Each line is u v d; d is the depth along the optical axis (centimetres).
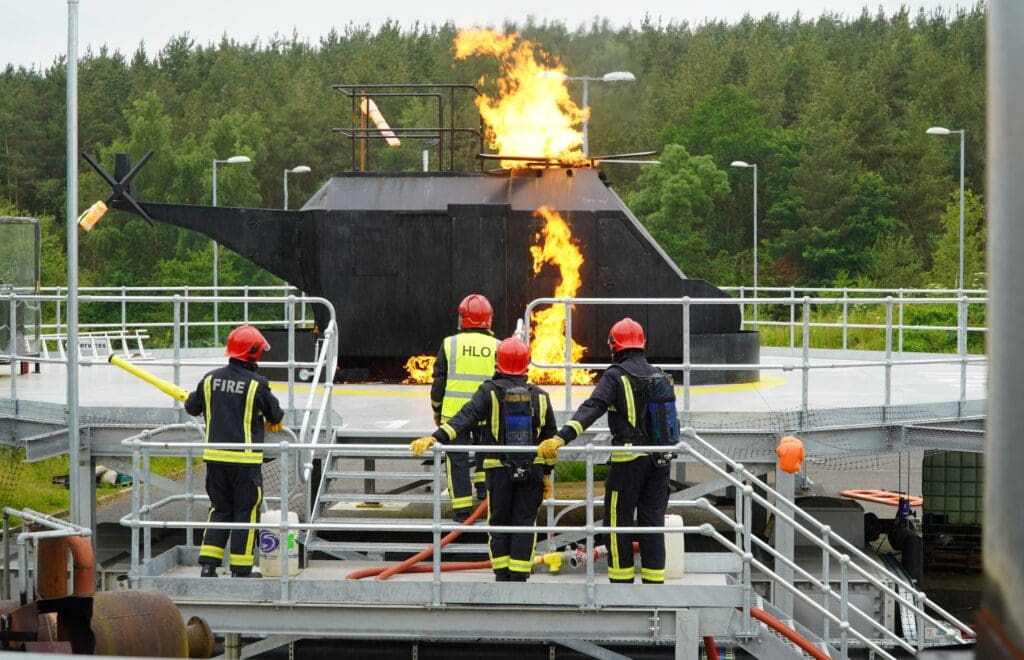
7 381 1558
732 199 7031
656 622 859
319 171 7688
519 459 839
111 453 1166
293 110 7662
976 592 1528
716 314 1517
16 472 2292
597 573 924
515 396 843
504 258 1460
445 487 1312
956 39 8200
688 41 8500
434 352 1483
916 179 6800
